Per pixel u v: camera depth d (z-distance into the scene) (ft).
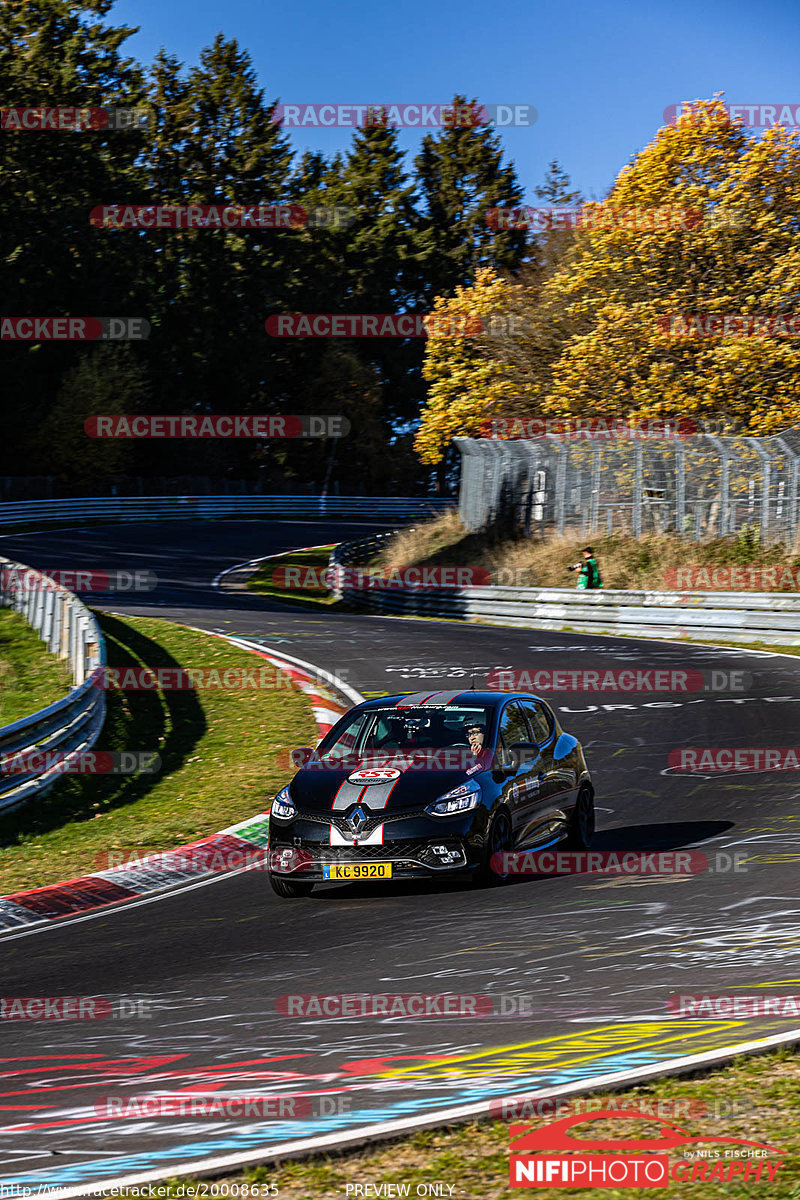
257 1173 13.89
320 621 106.42
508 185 327.67
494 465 147.74
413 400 315.17
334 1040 20.03
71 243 238.68
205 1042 20.62
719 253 124.36
